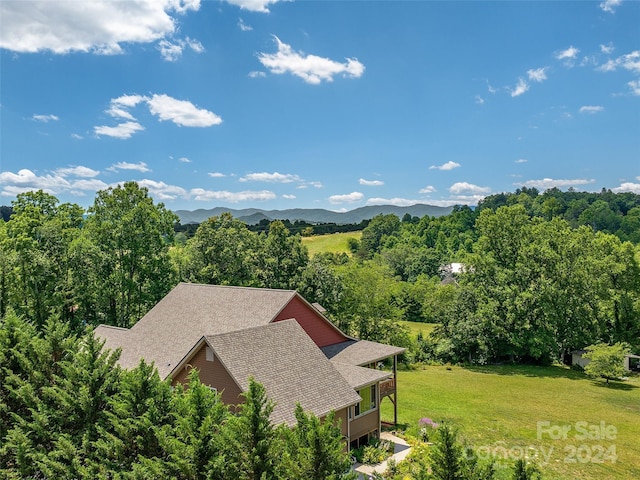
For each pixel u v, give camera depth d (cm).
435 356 4616
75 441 1409
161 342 2425
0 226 3975
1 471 1360
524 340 4428
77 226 4438
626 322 4472
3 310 3133
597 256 4581
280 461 1168
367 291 4369
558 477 1817
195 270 4375
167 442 1203
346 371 2181
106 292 3712
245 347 1861
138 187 3991
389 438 2177
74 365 1563
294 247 4628
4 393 1605
